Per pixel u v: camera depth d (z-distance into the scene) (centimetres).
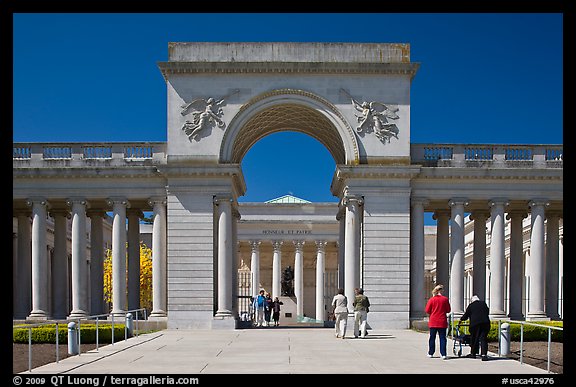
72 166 4816
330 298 8888
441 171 4778
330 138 5228
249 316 6041
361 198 4706
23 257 5172
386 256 4681
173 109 4747
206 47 4803
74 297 4769
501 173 4794
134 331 4209
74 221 4797
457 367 2405
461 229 4803
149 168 4744
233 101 4766
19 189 4809
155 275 4759
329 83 4788
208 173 4669
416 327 4600
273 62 4738
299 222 8294
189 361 2589
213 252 4678
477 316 2645
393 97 4797
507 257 7738
